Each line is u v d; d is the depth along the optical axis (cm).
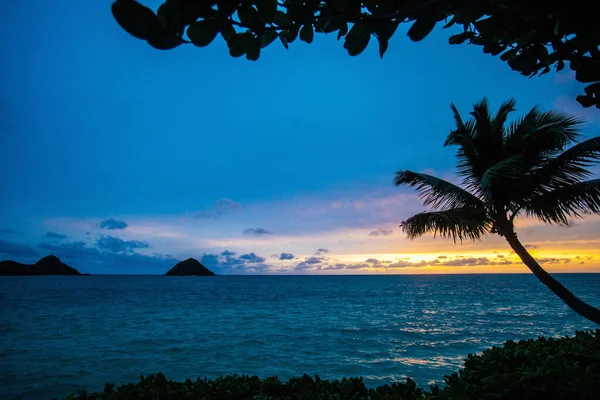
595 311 732
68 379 1302
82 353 1750
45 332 2397
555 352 592
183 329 2572
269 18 137
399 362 1573
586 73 176
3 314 3497
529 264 841
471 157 956
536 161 869
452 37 196
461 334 2352
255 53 151
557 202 812
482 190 834
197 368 1483
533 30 158
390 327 2686
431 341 2100
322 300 5778
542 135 831
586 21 133
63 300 5444
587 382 401
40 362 1559
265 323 2928
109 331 2453
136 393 486
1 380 1288
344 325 2803
